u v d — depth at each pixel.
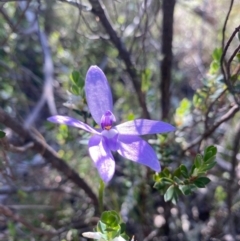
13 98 0.28
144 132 0.13
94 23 0.29
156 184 0.16
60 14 0.31
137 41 0.27
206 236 0.26
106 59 0.29
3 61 0.28
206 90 0.20
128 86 0.30
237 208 0.27
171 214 0.26
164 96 0.24
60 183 0.26
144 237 0.25
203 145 0.24
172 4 0.20
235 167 0.24
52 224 0.25
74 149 0.27
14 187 0.24
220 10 0.33
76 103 0.18
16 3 0.26
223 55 0.16
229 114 0.19
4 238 0.24
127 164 0.25
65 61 0.31
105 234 0.13
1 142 0.18
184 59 0.35
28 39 0.31
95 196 0.24
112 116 0.14
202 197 0.29
